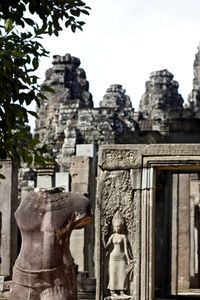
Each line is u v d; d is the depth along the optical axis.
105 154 22.06
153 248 21.75
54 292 13.12
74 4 15.12
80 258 29.89
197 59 57.56
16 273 13.30
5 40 14.16
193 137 32.22
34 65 14.36
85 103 54.25
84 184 32.16
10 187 30.12
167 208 26.48
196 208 40.00
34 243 13.27
